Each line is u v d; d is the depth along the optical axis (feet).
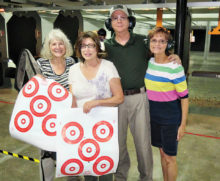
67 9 11.30
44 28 26.50
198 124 11.63
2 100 15.12
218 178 6.97
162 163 5.87
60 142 4.28
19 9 12.84
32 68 4.63
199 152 8.65
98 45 4.54
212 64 42.86
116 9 5.07
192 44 84.07
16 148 8.81
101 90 4.66
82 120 4.35
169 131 5.26
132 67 5.37
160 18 10.56
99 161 4.43
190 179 6.91
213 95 18.02
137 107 5.59
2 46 17.16
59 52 4.93
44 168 4.97
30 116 4.33
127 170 6.38
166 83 4.94
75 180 6.37
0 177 6.91
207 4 8.75
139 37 5.50
